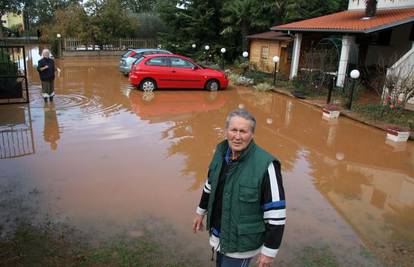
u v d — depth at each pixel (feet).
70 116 31.94
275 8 77.61
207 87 48.96
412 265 12.51
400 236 14.51
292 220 15.33
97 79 55.47
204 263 12.03
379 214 16.37
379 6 52.01
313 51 53.11
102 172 19.71
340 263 12.41
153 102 39.63
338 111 35.40
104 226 14.20
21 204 15.88
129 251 12.57
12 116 31.48
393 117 33.63
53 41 96.99
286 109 38.81
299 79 50.67
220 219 8.19
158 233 13.79
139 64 45.70
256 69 67.05
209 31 87.97
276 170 7.51
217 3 86.89
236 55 87.15
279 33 69.36
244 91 49.70
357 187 19.43
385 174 21.54
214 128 29.84
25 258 11.99
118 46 103.86
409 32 48.88
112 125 29.53
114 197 16.76
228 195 7.70
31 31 185.37
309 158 23.80
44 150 23.07
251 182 7.45
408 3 47.67
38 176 18.97
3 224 14.17
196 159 22.33
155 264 11.89
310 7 84.58
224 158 8.16
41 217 14.79
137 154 22.81
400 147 26.73
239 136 7.53
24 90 43.65
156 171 20.12
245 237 7.68
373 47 54.24
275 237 7.43
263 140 27.45
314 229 14.65
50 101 37.78
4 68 37.19
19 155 22.06
